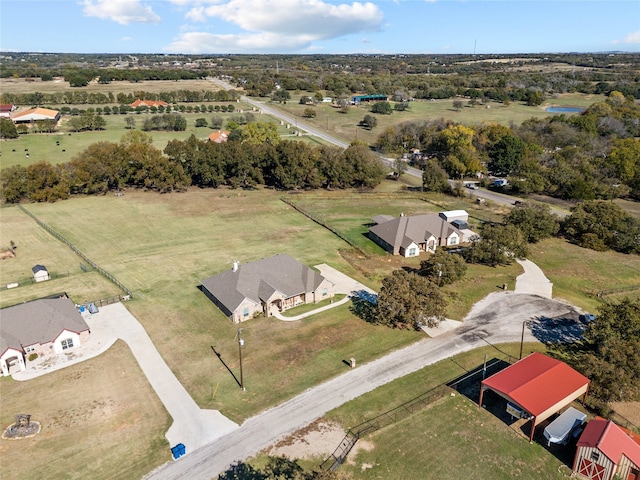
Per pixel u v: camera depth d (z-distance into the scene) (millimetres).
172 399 44438
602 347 46812
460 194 114000
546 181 115250
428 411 43094
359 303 63000
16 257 76500
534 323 58500
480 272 72938
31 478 35625
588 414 43188
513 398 40688
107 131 172750
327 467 36688
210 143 119875
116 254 77938
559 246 84688
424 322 55750
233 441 39312
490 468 36969
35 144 149500
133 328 56219
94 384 46469
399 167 130750
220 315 59375
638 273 74125
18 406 43344
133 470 36406
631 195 117312
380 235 83062
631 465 34812
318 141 164875
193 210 101125
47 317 52781
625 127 164250
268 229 90438
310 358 50812
